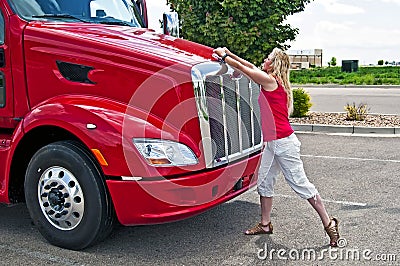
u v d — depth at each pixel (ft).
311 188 16.84
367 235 17.69
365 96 68.33
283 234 17.94
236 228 18.66
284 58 16.94
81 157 15.93
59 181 16.34
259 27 36.94
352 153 31.17
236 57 17.43
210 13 37.27
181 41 19.38
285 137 16.78
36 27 17.71
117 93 16.26
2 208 21.44
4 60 18.11
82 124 15.72
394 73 115.85
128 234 18.13
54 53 17.19
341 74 116.06
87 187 15.90
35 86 17.60
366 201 21.48
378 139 35.96
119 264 15.65
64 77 17.10
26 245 17.17
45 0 19.35
